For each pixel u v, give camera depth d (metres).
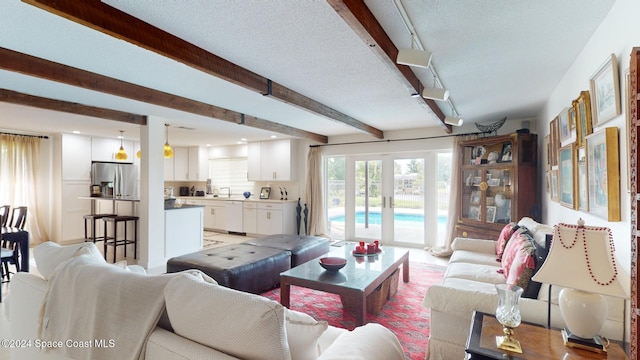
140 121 4.41
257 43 2.21
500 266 2.97
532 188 4.16
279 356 0.96
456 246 3.65
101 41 2.18
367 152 6.19
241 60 2.51
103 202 5.64
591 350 1.39
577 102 2.33
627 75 1.63
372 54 2.41
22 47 2.26
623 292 1.31
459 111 4.36
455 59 2.55
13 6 1.73
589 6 1.80
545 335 1.54
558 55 2.49
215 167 8.44
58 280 1.49
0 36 2.09
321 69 2.71
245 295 1.08
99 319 1.26
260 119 4.89
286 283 2.73
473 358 1.41
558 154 2.99
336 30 2.03
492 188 4.57
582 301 1.41
